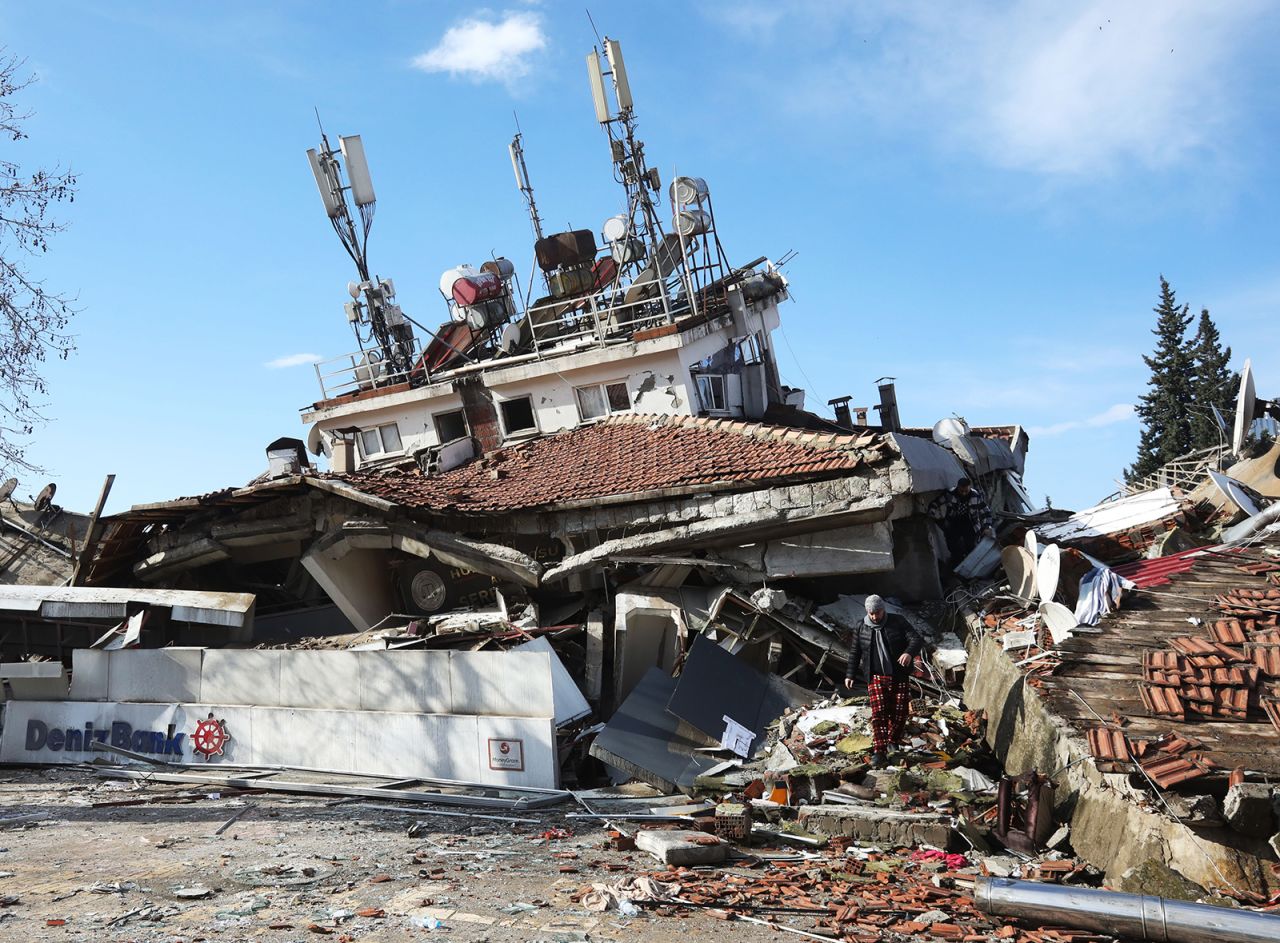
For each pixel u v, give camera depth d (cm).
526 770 1329
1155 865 775
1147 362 5450
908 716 1296
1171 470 2469
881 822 992
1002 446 2858
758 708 1453
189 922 727
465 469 2252
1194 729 884
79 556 2198
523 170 2983
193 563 2217
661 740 1379
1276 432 1906
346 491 1955
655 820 1098
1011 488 2894
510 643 1722
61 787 1448
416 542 1952
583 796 1250
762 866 902
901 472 1620
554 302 2680
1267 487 1661
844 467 1642
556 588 1923
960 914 766
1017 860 906
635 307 2505
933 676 1476
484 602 2005
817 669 1598
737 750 1374
